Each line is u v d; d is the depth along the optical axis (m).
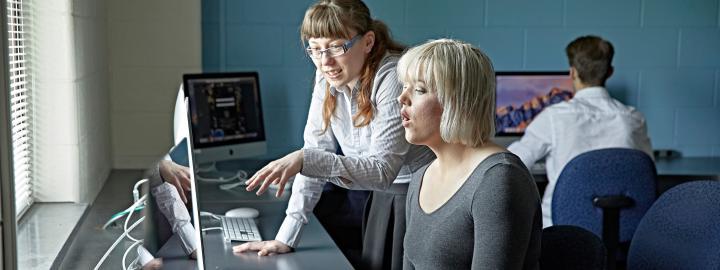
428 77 1.84
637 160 3.22
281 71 4.07
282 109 4.09
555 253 1.94
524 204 1.76
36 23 2.67
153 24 3.80
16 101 2.54
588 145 3.60
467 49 1.85
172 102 3.84
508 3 4.15
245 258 2.40
